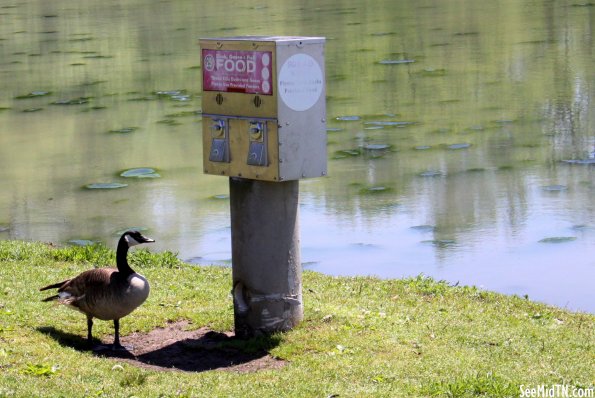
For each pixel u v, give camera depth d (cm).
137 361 879
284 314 939
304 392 773
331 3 6362
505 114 2975
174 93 3569
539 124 2827
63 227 1948
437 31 4816
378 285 1234
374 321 996
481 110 3048
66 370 807
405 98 3281
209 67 931
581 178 2219
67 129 3028
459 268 1592
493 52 4125
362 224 1894
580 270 1562
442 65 3884
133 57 4453
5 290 1091
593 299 1408
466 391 785
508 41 4391
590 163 2361
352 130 2841
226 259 1673
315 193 2173
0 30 5728
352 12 5762
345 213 1984
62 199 2195
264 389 782
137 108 3325
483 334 988
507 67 3769
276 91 878
